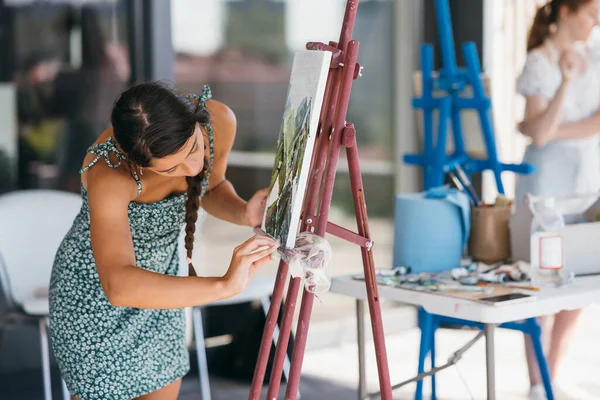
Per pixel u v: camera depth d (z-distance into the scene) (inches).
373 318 74.2
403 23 164.6
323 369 149.3
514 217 97.6
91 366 78.4
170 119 64.9
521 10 159.9
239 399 134.6
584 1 117.5
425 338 104.3
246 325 143.3
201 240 143.3
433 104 116.0
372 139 162.6
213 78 146.0
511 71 162.7
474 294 83.7
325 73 64.9
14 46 136.6
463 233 97.0
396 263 98.9
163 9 141.1
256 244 65.7
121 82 141.9
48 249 120.3
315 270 66.1
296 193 65.0
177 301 65.2
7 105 137.2
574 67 122.6
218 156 83.5
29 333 138.1
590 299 85.7
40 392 136.6
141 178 73.3
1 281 115.8
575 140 124.7
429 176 114.9
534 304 80.7
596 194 101.6
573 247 93.9
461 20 166.2
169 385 84.0
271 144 151.3
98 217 69.6
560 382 135.5
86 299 77.7
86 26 139.9
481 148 116.3
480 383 137.4
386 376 74.6
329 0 155.3
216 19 145.5
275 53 150.8
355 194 72.2
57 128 140.5
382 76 163.2
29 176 139.6
